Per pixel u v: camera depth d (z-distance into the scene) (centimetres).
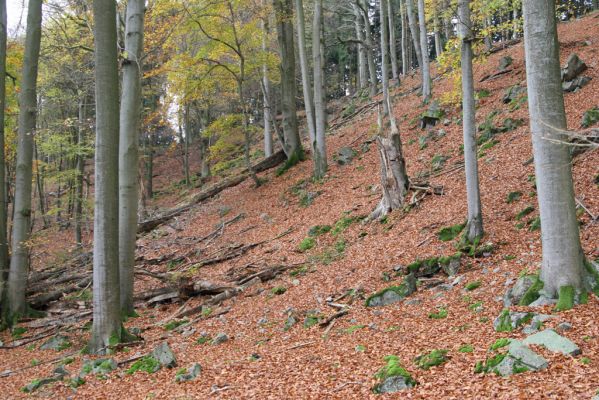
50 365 930
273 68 2539
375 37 4878
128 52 1180
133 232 1239
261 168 2517
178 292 1312
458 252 1031
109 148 930
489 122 1747
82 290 1485
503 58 2239
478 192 1055
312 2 3161
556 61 672
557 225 685
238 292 1248
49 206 2722
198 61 2019
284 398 599
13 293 1294
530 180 1235
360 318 887
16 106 1756
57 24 1762
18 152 1320
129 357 870
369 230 1388
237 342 911
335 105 3922
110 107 924
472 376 547
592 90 1631
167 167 4184
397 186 1434
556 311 656
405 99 2728
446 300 861
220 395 641
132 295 1237
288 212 1864
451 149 1728
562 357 537
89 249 2177
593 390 455
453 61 1093
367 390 575
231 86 2358
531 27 675
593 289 669
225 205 2220
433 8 1706
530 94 689
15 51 1650
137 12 1202
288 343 843
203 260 1619
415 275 1030
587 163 1191
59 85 2136
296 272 1288
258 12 2130
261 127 3272
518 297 731
